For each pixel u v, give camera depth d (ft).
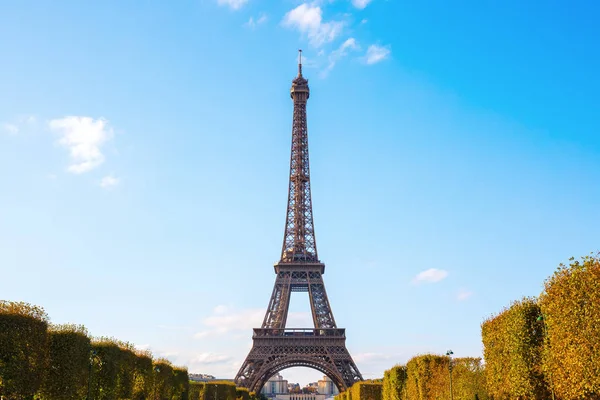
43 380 449.89
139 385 603.26
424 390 654.94
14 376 407.23
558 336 373.20
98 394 512.63
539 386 428.15
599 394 343.87
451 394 544.21
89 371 487.20
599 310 346.13
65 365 458.09
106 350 523.29
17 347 410.52
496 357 488.44
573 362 355.36
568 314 363.35
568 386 369.91
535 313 440.45
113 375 523.29
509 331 450.71
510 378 448.24
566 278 373.40
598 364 342.64
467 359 624.18
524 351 435.94
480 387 574.15
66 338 464.65
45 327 437.99
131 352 568.41
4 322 407.03
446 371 629.92
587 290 354.74
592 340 346.95
